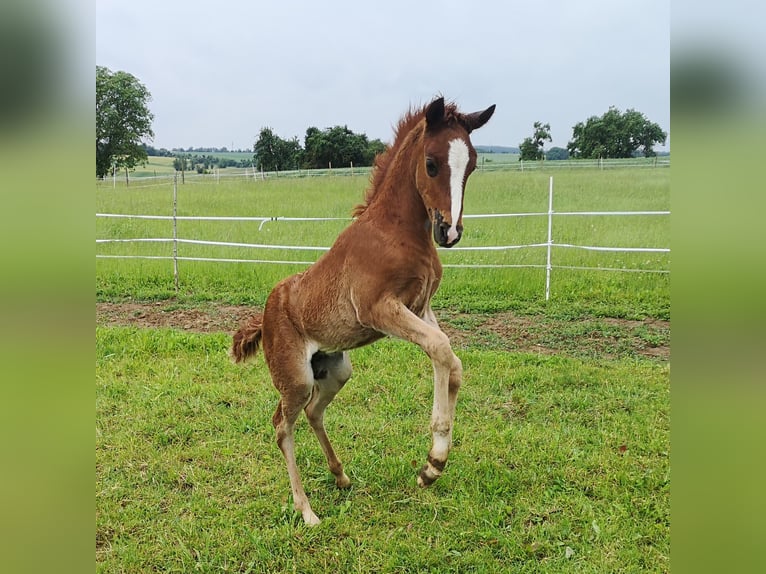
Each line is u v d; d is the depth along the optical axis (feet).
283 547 11.04
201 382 19.24
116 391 18.11
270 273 32.94
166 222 45.16
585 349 22.08
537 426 15.57
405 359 20.66
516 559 10.62
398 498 12.59
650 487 12.42
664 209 48.96
